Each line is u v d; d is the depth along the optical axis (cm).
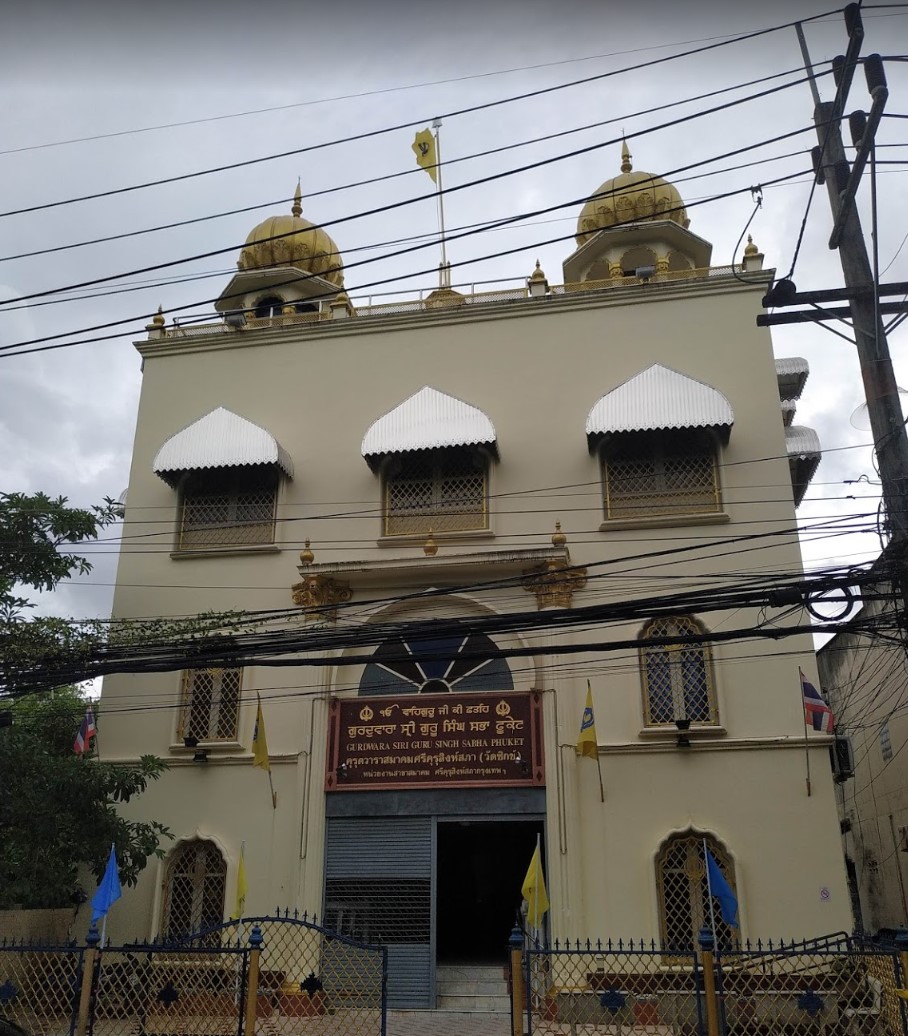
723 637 1069
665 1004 1352
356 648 1678
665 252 2097
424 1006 1476
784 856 1462
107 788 1456
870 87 984
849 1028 1227
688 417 1638
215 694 1708
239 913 1441
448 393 1825
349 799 1590
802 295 1071
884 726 2214
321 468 1825
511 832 2042
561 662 1606
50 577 1551
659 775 1530
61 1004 1142
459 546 1714
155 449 1900
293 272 2261
